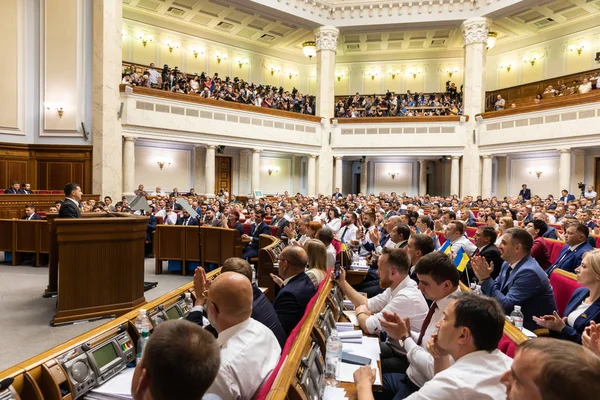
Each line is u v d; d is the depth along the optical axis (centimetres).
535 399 100
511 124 1642
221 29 2102
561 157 1486
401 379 250
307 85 2459
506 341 208
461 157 1816
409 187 2044
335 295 325
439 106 1934
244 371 173
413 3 1831
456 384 152
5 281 666
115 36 1334
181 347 107
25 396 157
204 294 253
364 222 766
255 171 1734
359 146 1892
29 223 799
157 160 1627
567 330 265
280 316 298
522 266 325
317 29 1942
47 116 1295
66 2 1288
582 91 1550
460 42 2191
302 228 650
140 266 495
